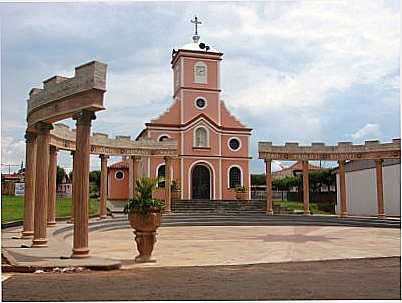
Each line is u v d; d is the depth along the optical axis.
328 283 10.36
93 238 23.06
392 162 41.44
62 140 26.19
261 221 34.03
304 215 36.91
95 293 9.21
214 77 47.56
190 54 47.16
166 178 36.50
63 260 13.54
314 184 57.69
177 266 13.83
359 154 36.69
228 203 41.34
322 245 19.91
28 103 17.66
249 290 9.48
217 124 46.59
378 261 15.01
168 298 8.68
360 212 45.31
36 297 8.84
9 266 12.38
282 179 61.69
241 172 46.62
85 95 14.21
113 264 12.92
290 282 10.52
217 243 20.67
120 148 33.84
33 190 19.62
